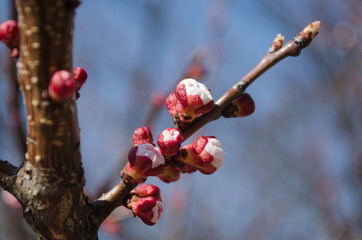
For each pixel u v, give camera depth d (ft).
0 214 1.46
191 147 0.89
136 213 0.86
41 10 0.75
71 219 0.83
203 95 0.88
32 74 0.77
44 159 0.80
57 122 0.78
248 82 0.91
